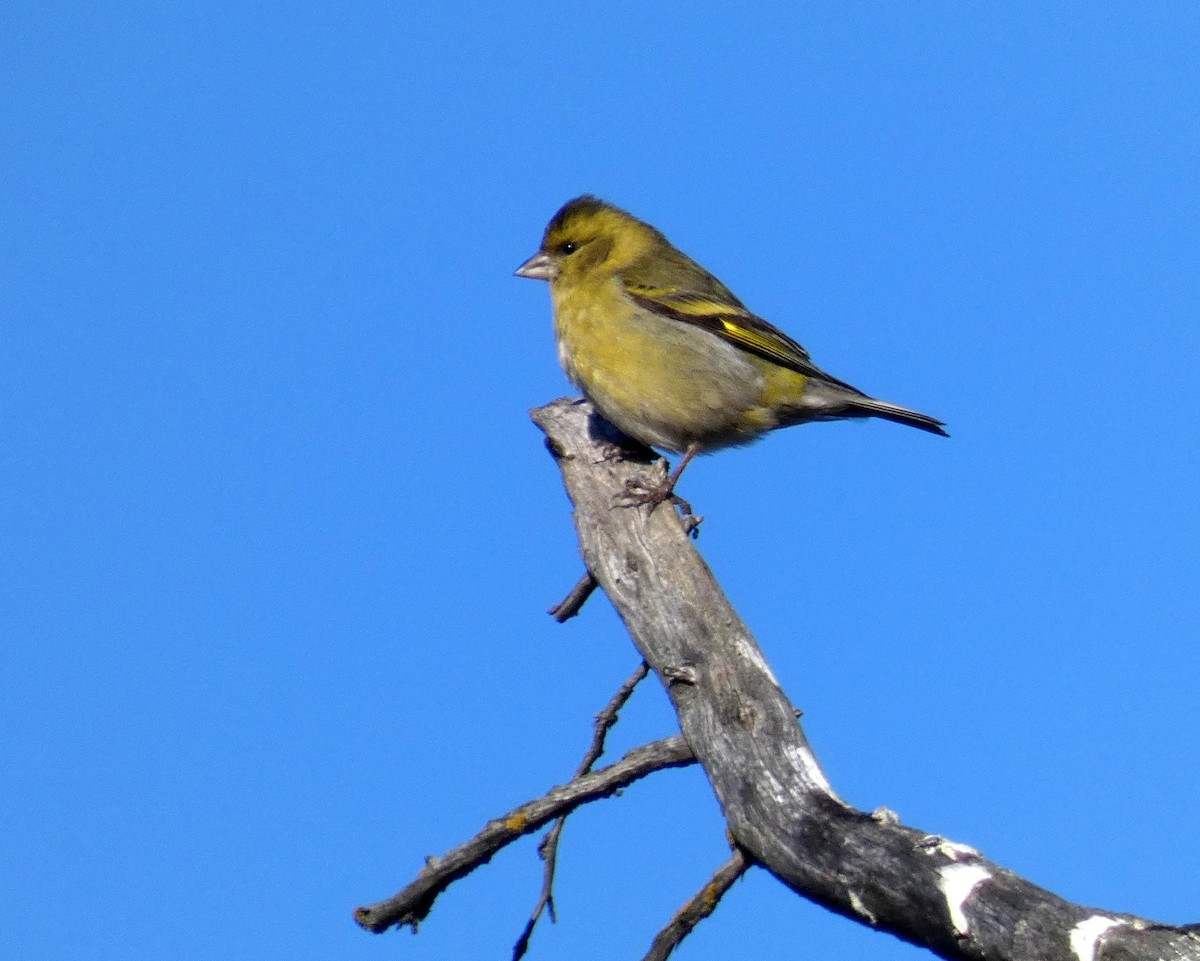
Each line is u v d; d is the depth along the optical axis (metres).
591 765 11.92
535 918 11.19
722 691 10.44
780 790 9.62
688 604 11.48
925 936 8.26
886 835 8.70
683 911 9.75
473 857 10.49
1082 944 7.43
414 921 10.84
